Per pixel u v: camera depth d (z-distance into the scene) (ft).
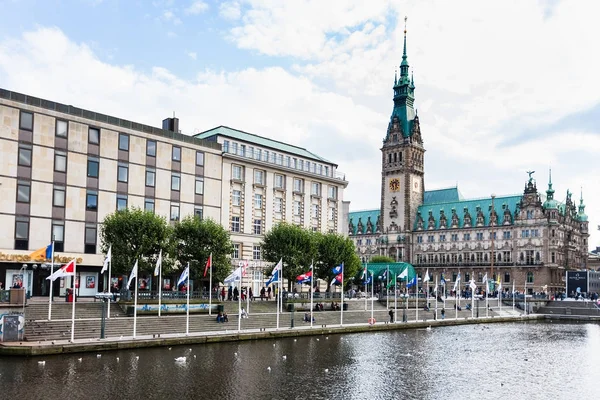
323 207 412.36
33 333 189.06
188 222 289.12
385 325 293.64
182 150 325.62
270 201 373.40
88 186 283.79
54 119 273.54
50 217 269.64
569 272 520.83
